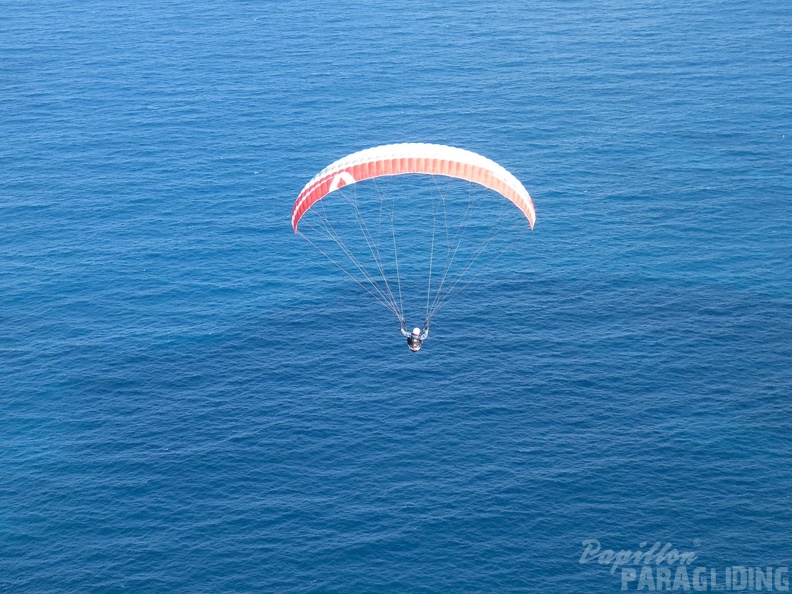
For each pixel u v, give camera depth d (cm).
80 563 5800
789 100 11925
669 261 8650
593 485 6228
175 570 5738
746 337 7588
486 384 7144
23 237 9256
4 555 5866
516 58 13562
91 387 7244
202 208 9719
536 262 8694
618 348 7494
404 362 7412
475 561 5738
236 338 7750
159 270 8688
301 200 5591
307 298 8244
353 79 12875
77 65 13575
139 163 10675
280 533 5950
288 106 12069
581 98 12162
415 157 5334
